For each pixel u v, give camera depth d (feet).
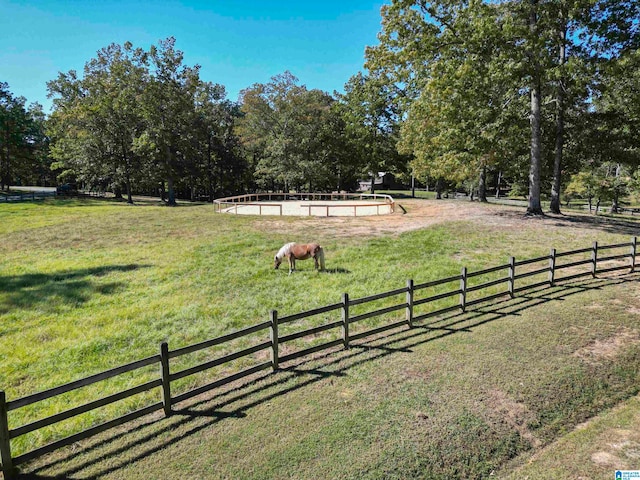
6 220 81.87
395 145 136.87
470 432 17.15
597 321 28.25
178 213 90.02
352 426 17.53
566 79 63.57
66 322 30.25
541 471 15.37
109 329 28.78
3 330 29.07
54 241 60.18
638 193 126.31
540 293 34.81
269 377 21.84
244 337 27.02
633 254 41.68
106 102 130.52
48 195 150.41
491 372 21.77
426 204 104.58
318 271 41.45
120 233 65.00
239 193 194.90
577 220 66.13
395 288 35.65
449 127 70.69
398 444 16.43
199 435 17.20
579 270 41.11
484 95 62.75
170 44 130.21
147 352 25.30
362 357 23.91
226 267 43.86
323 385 20.88
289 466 15.34
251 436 17.04
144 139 125.39
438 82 61.82
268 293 35.35
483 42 60.08
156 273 42.19
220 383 20.10
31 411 19.42
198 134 157.17
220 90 176.35
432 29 62.64
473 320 29.27
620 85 67.36
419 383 20.84
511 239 53.31
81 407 16.14
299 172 140.26
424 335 26.94
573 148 78.07
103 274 42.45
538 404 19.15
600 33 55.93
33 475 15.05
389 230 63.31
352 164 156.87
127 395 17.29
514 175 114.93
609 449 16.48
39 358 24.76
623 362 22.86
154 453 16.17
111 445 16.67
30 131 181.88
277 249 51.72
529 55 59.72
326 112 153.69
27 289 37.86
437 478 14.94
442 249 49.55
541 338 25.79
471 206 93.20
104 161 138.10
